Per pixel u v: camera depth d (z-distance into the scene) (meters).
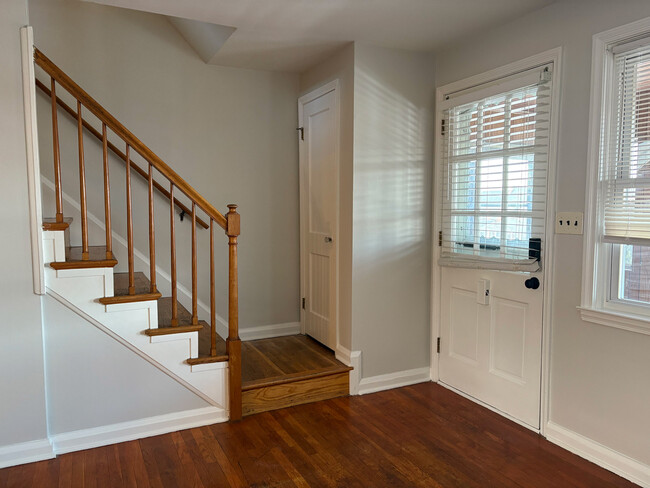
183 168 3.51
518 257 2.69
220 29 2.99
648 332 2.07
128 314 2.49
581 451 2.37
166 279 3.48
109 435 2.50
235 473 2.24
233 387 2.74
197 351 2.67
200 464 2.31
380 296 3.19
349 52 3.04
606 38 2.19
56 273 2.34
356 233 3.06
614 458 2.23
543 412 2.57
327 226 3.45
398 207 3.20
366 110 3.04
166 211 3.46
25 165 2.23
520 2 2.41
